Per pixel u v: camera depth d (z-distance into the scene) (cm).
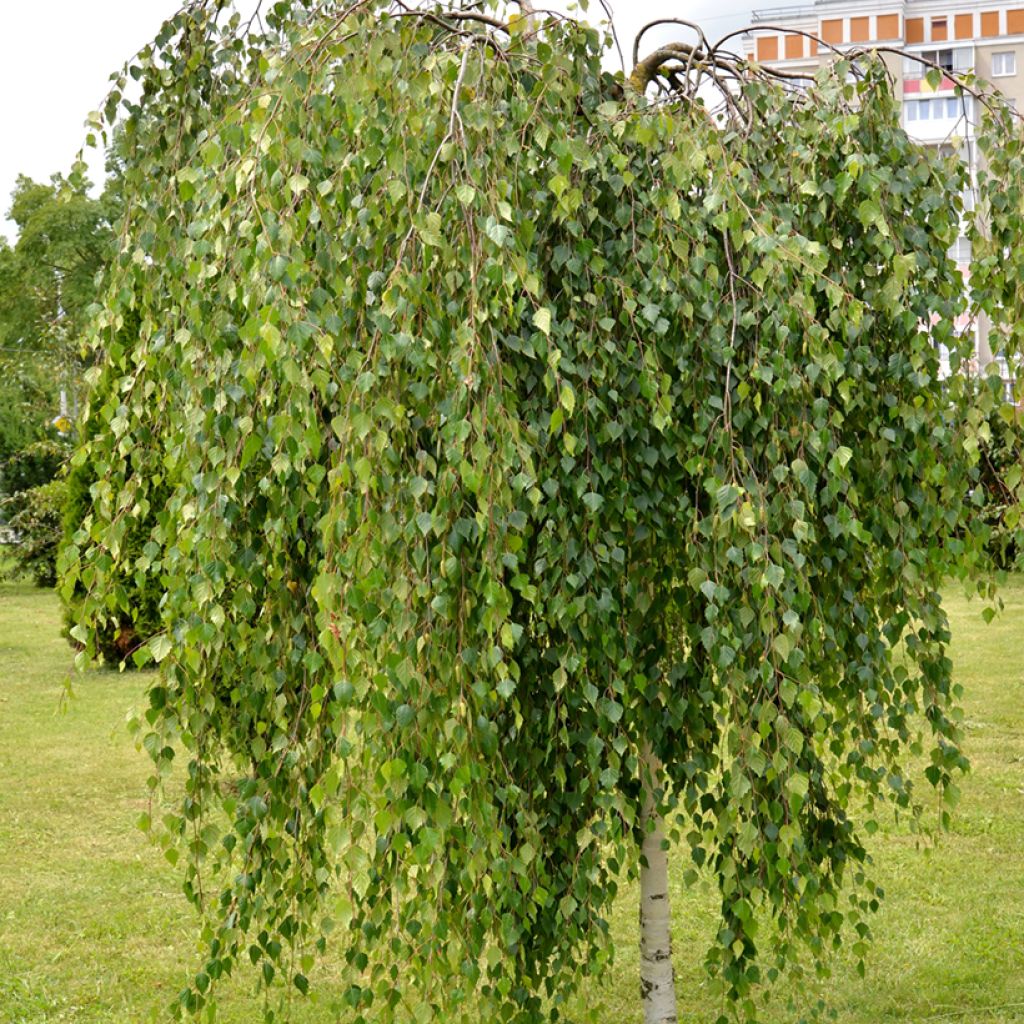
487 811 190
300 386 184
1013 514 248
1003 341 249
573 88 221
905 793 253
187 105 243
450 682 192
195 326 201
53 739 674
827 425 229
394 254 212
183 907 420
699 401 228
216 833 219
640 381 218
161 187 238
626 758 237
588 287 224
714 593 212
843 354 216
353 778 194
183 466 218
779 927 237
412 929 205
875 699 271
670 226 227
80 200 2181
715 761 237
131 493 217
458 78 208
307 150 194
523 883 203
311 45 209
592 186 231
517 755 228
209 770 232
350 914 184
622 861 231
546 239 229
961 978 356
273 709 229
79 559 219
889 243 234
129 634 837
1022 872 438
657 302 226
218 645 210
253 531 224
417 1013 198
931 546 254
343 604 190
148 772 602
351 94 198
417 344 191
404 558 190
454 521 194
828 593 242
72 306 2191
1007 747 609
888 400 240
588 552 217
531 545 230
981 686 755
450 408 189
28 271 2241
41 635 1083
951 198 257
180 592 206
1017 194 248
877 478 241
